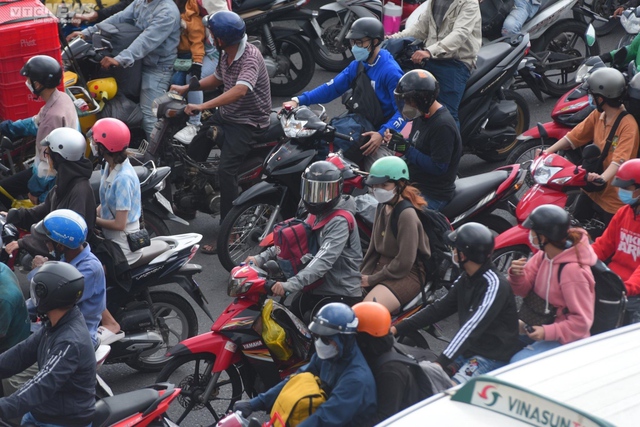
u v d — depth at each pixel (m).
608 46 43.56
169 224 30.67
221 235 26.23
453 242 17.50
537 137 29.12
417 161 23.89
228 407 20.80
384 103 27.12
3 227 22.56
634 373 12.72
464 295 17.84
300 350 19.73
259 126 27.83
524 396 11.20
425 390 15.84
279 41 38.69
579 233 17.88
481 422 11.40
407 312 20.77
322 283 20.41
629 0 43.94
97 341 19.36
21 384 19.02
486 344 17.56
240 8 37.16
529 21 36.19
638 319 19.59
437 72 30.20
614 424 11.45
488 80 31.38
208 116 31.97
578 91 30.05
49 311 15.62
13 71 28.50
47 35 28.72
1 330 18.08
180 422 20.06
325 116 27.20
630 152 23.88
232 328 19.28
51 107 24.61
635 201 20.22
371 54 26.95
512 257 23.98
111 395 18.92
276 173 25.69
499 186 24.89
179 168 28.69
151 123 31.72
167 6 30.69
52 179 25.19
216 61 32.44
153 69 31.56
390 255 20.88
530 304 18.27
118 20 31.89
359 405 15.34
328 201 19.77
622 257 20.72
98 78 31.19
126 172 21.72
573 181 23.55
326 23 43.22
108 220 21.80
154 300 22.61
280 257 20.52
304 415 15.78
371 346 15.70
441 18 30.50
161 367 22.77
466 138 32.03
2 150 27.84
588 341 13.80
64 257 18.98
